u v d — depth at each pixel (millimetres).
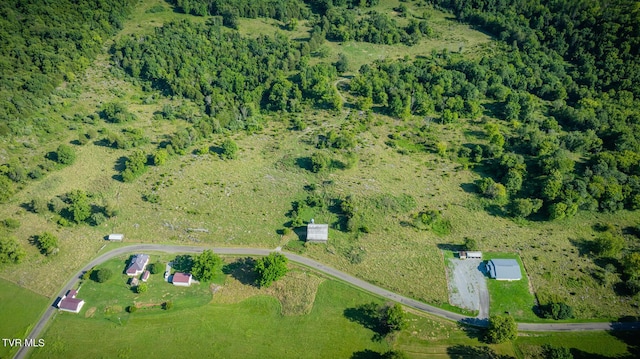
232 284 116500
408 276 117625
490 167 148750
